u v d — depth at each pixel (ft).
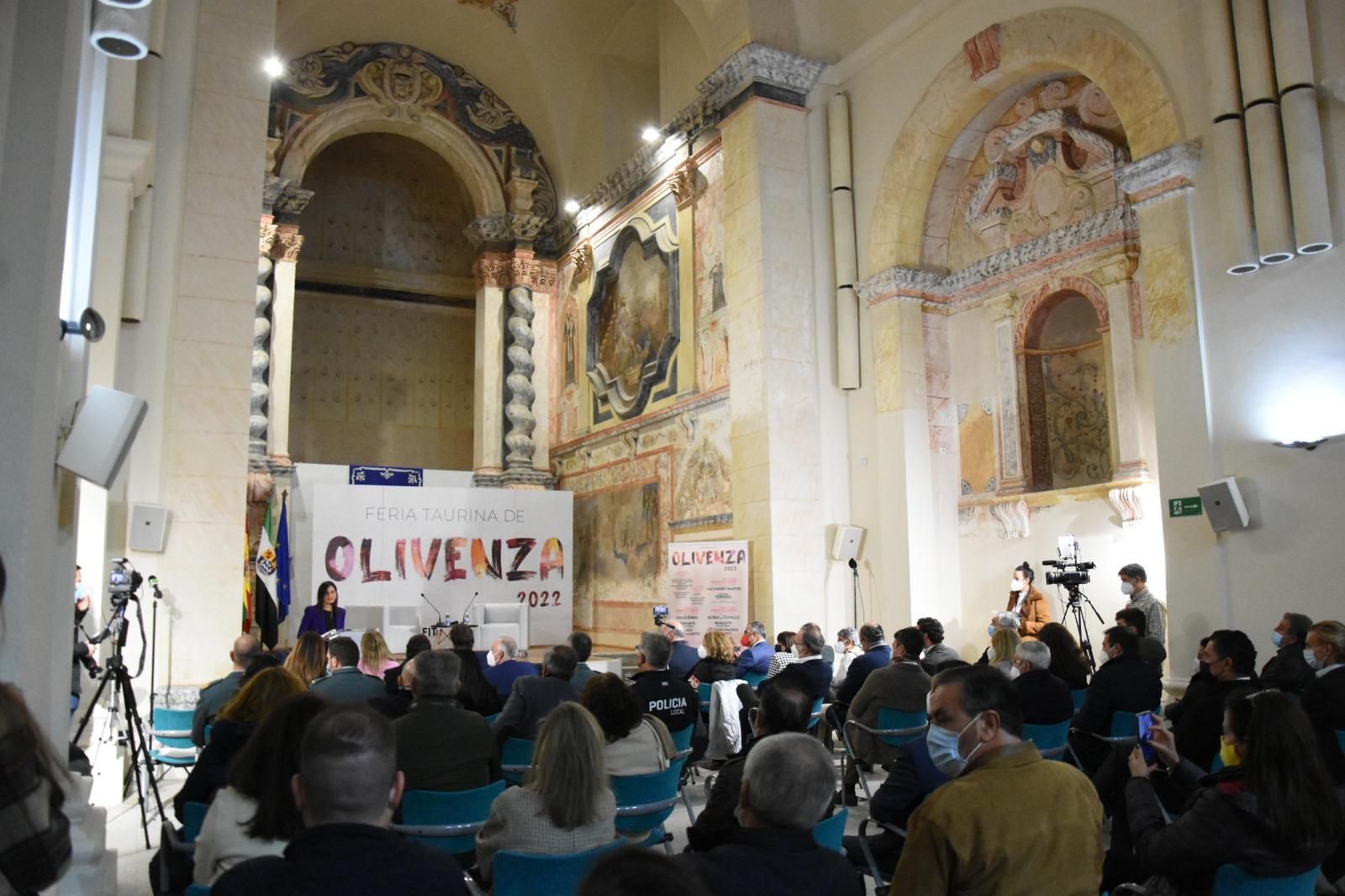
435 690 15.42
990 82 39.19
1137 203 31.76
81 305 15.97
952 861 9.07
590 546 60.44
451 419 73.00
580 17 61.87
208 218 35.29
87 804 15.53
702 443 49.19
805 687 13.83
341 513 48.75
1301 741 10.32
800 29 46.21
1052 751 18.72
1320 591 26.71
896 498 41.57
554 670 20.90
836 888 8.37
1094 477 38.24
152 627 32.71
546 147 67.15
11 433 12.91
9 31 13.43
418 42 64.08
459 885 7.43
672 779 15.42
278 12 57.41
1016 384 39.91
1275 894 10.32
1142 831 11.31
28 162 13.39
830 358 44.73
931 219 43.24
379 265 71.51
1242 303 28.99
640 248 56.49
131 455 32.96
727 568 43.21
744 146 45.42
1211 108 29.78
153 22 33.37
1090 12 34.60
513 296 65.77
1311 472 27.12
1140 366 35.19
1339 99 27.07
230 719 14.25
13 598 12.70
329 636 33.53
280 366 58.44
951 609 41.55
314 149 61.05
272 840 9.96
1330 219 27.20
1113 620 35.58
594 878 5.13
